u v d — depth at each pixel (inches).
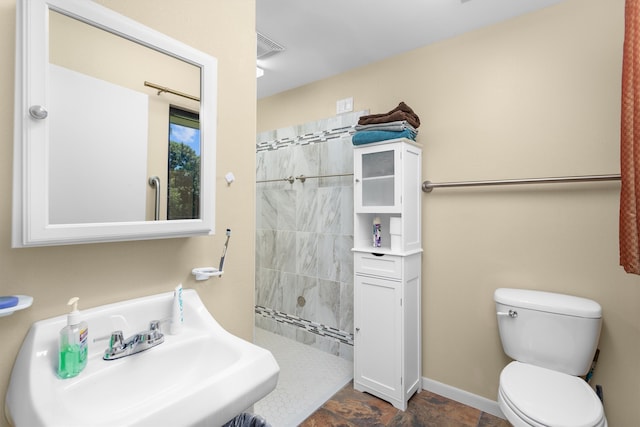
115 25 33.1
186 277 42.7
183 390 26.9
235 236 48.6
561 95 61.7
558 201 62.1
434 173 76.7
